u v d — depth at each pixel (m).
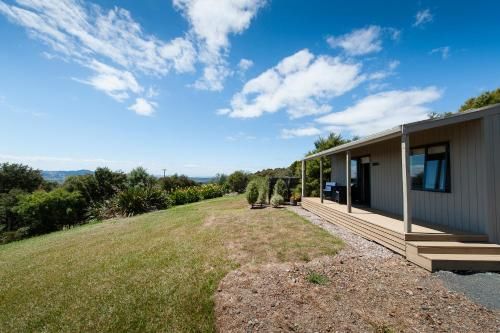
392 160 7.61
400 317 2.76
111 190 21.64
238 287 3.58
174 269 4.51
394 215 7.11
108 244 7.09
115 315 3.11
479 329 2.53
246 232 7.18
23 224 17.70
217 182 29.17
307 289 3.46
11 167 29.31
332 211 8.46
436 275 3.90
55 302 3.65
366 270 4.14
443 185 5.67
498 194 4.69
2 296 4.05
